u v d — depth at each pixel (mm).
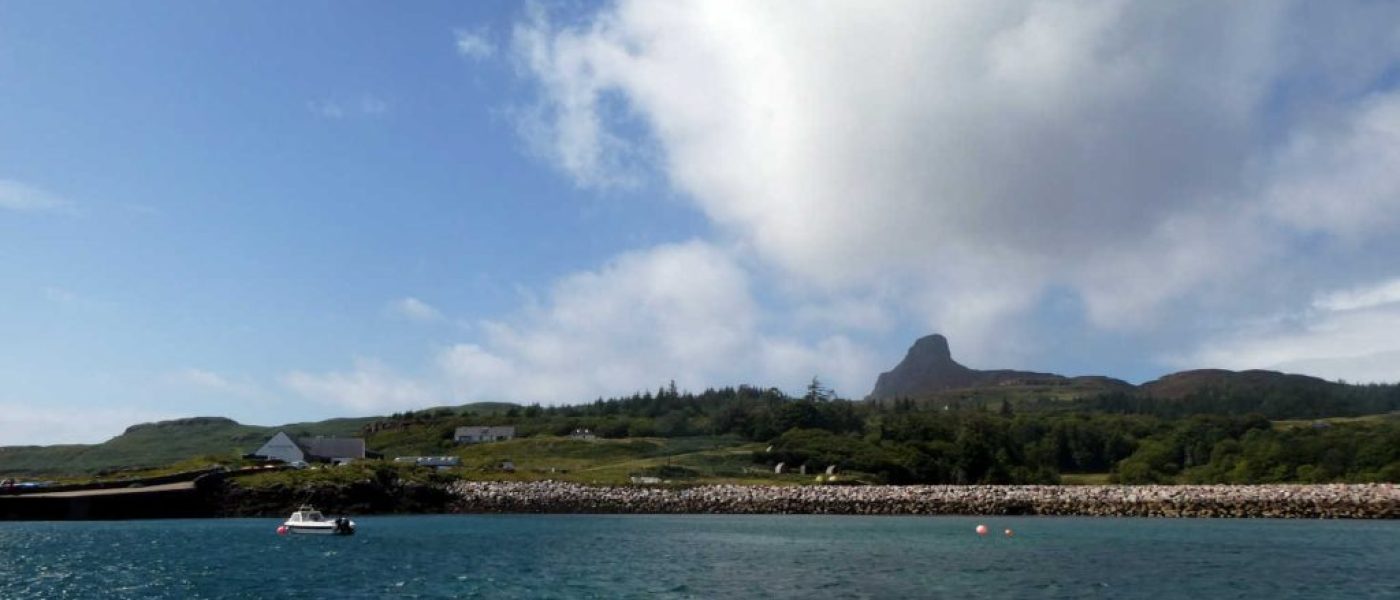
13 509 115188
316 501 129625
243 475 136250
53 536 92500
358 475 136500
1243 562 68750
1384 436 177250
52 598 53156
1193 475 183500
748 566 66438
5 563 68188
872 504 137250
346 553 75562
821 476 165375
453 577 60625
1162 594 54062
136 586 57000
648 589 55562
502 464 186875
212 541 86625
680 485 149500
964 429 197875
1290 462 173750
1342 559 70938
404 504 138125
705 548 79875
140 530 100875
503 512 140250
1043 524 112188
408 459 188000
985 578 60125
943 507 136125
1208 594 54062
